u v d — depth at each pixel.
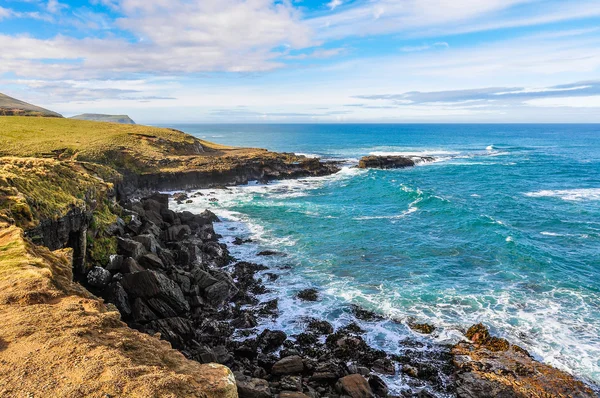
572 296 27.23
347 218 49.06
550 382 19.03
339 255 36.41
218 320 25.56
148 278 24.30
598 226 44.12
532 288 28.59
